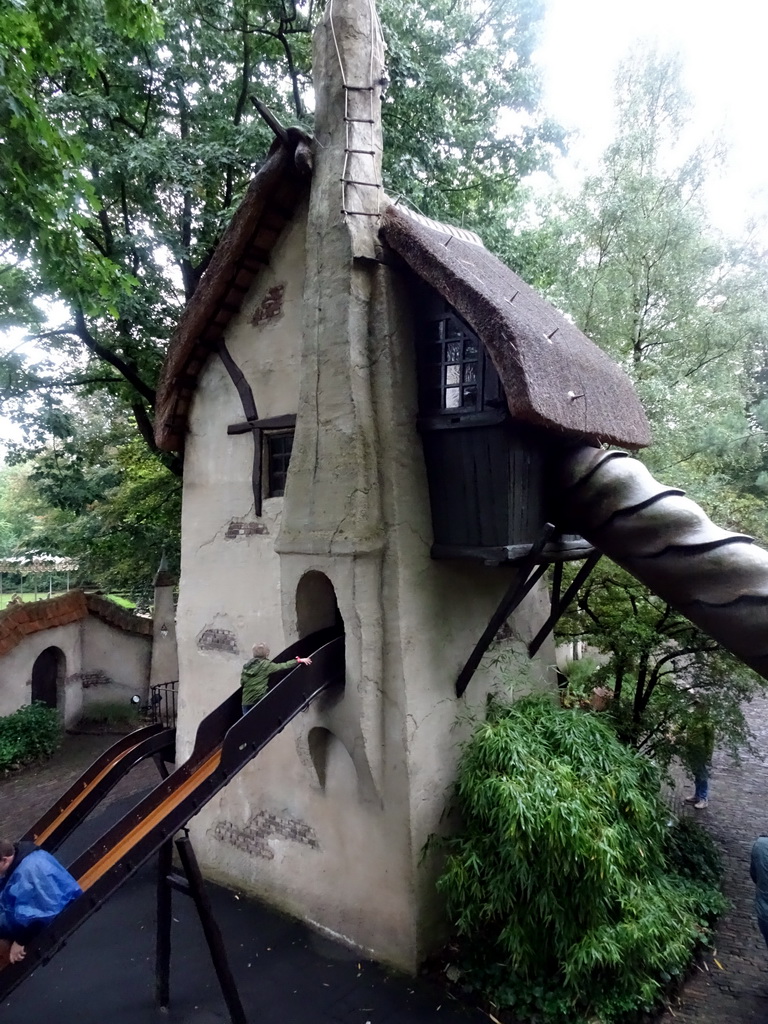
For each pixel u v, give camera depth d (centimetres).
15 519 2970
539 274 1186
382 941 588
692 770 818
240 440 721
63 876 474
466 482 563
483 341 510
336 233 583
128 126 1155
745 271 1165
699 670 807
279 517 679
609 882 500
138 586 1809
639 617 801
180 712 771
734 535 508
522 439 545
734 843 813
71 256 682
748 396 1461
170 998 555
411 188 1019
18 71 578
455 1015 525
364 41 601
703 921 634
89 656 1393
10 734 1132
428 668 589
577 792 517
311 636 623
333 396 584
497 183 1195
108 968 597
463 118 1138
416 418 590
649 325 1118
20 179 607
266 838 693
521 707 625
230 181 1120
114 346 1212
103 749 1230
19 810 974
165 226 1121
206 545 755
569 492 573
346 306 575
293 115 1105
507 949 536
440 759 594
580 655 1139
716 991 559
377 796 584
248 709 555
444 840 584
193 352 734
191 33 1076
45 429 1193
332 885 630
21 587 2731
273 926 650
